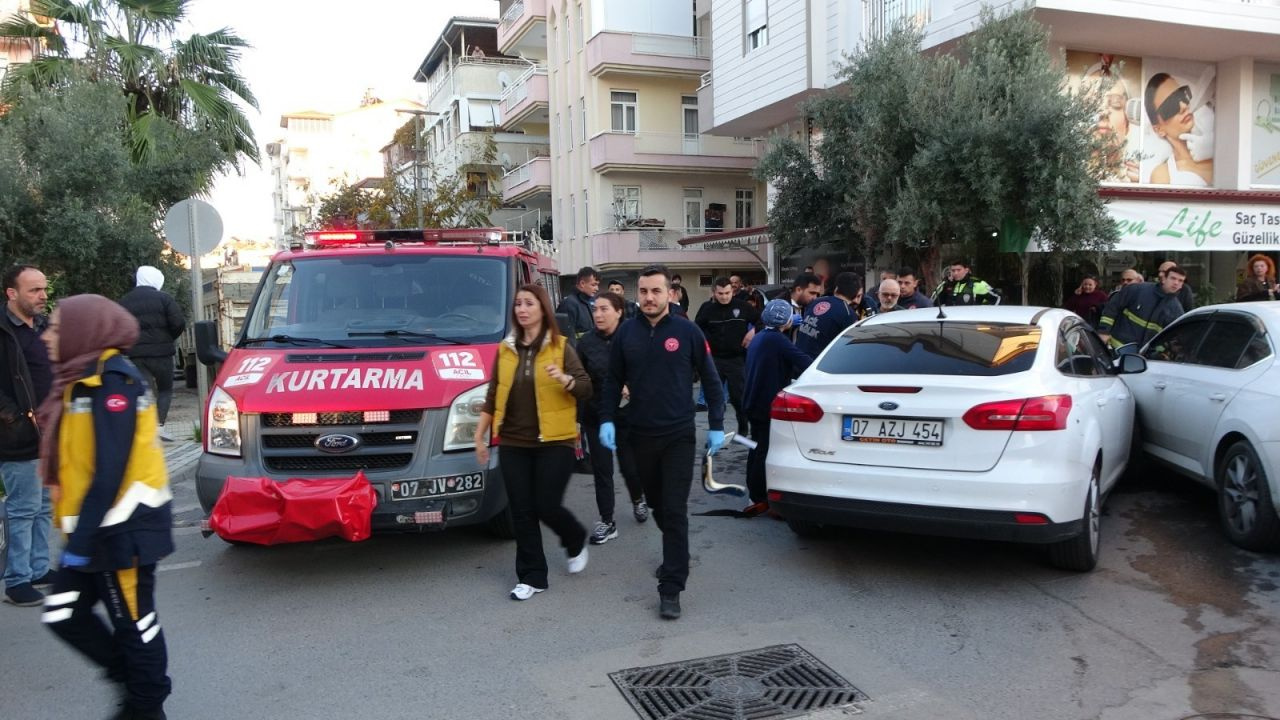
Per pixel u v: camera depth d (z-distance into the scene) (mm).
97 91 12875
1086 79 14062
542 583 5031
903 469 4789
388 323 6148
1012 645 4188
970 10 13094
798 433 5148
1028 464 4559
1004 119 11266
